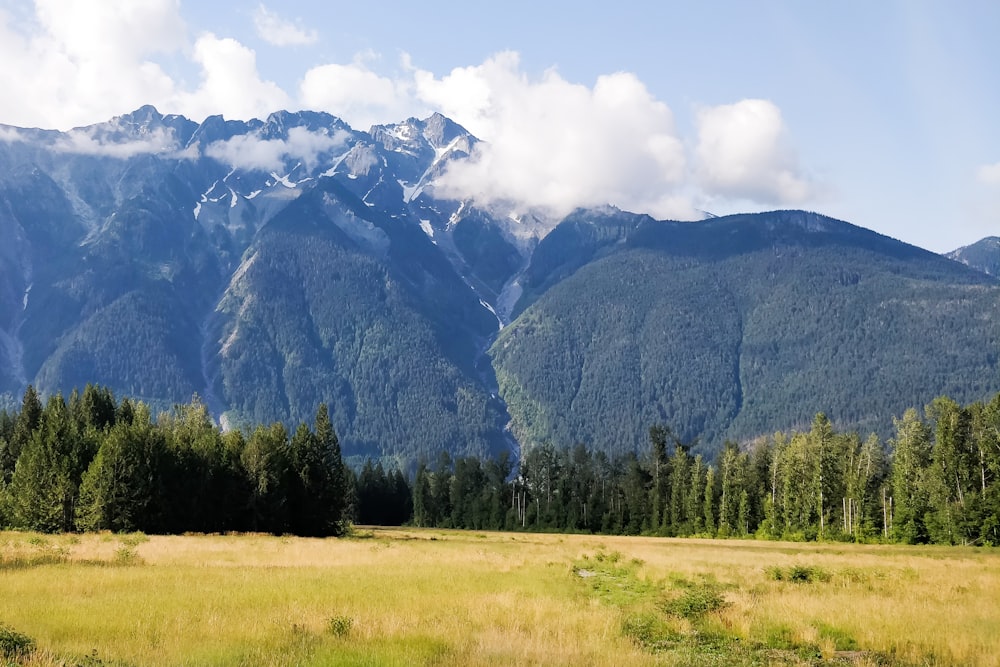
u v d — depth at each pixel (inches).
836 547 3789.4
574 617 1084.5
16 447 4323.3
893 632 1036.5
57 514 3186.5
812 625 1097.4
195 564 1806.1
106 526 3166.8
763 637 1039.6
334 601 1194.0
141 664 757.9
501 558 2305.6
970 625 1090.1
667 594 1435.8
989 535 3892.7
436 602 1201.4
